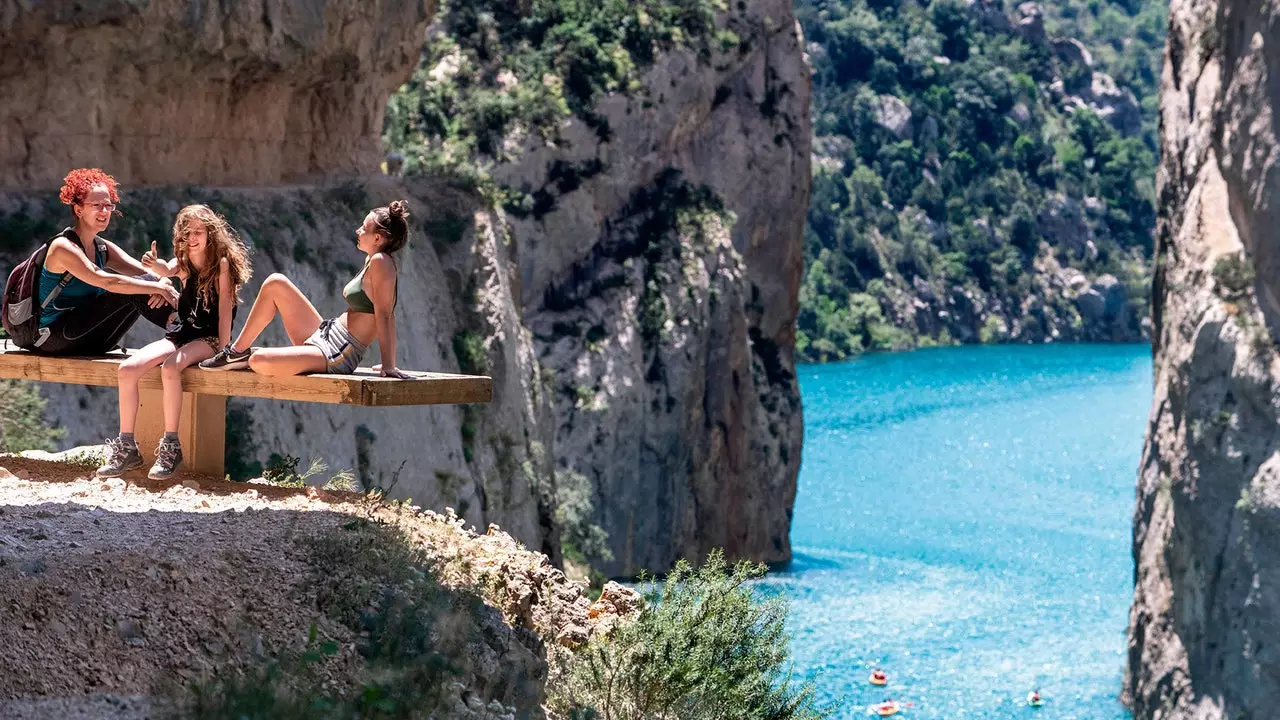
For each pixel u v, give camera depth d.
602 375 77.94
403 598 8.73
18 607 7.53
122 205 31.36
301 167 39.84
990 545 100.81
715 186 88.19
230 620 7.96
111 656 7.37
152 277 11.59
